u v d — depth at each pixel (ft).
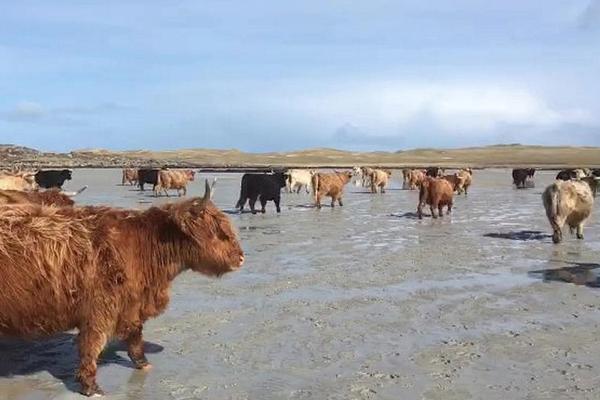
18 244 14.94
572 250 36.04
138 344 17.03
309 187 98.58
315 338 19.71
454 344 19.22
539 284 26.99
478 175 159.63
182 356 18.15
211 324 21.08
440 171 111.14
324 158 368.89
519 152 417.90
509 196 82.58
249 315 22.13
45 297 15.01
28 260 14.89
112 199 73.77
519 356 18.22
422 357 18.12
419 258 33.06
